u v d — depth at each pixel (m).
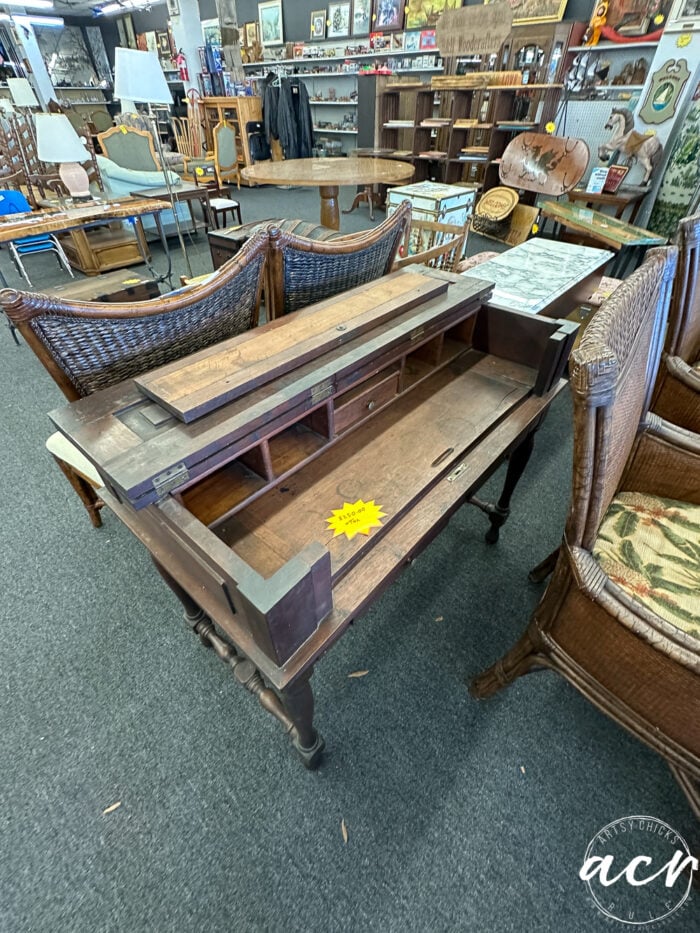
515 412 1.13
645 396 0.95
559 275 1.78
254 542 0.80
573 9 3.73
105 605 1.43
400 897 0.91
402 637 1.34
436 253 1.82
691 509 1.02
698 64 3.09
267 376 0.79
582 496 0.70
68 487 1.86
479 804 1.02
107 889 0.92
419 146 4.65
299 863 0.95
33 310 0.72
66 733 1.14
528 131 4.02
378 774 1.07
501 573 1.52
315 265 1.15
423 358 1.25
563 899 0.90
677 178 3.38
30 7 8.99
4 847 0.97
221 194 5.91
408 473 0.94
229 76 6.79
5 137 4.32
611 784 1.05
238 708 1.19
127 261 4.07
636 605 0.73
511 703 1.20
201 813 1.01
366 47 5.35
